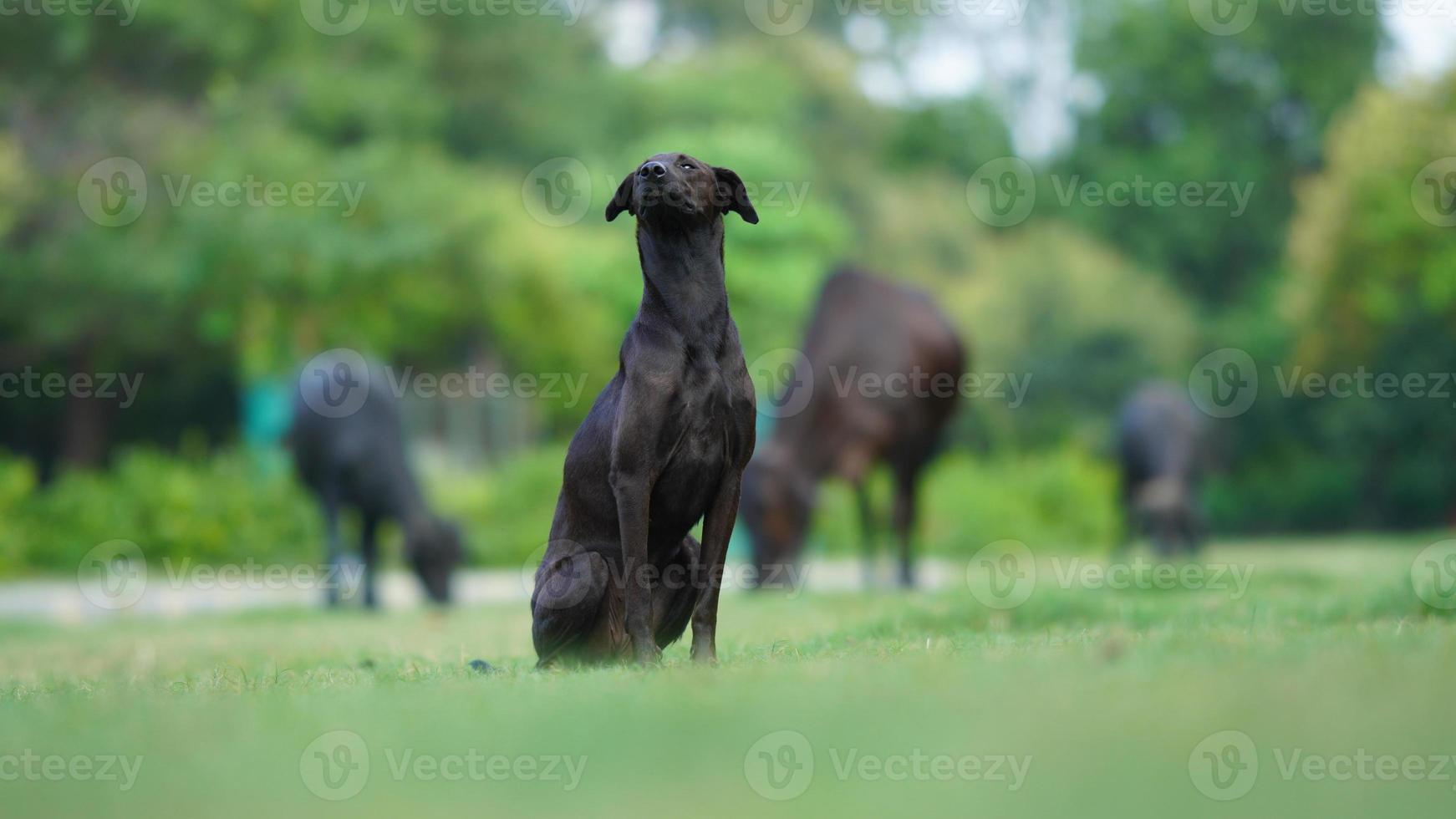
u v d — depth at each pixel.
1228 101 44.75
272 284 27.02
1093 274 37.91
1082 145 45.78
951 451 32.03
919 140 45.44
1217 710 3.48
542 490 24.28
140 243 27.02
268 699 4.74
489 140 36.19
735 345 5.71
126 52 28.55
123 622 14.34
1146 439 21.48
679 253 5.59
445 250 28.55
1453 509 34.03
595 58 40.22
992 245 40.84
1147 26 44.72
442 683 5.14
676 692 4.18
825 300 16.12
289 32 29.81
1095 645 5.32
